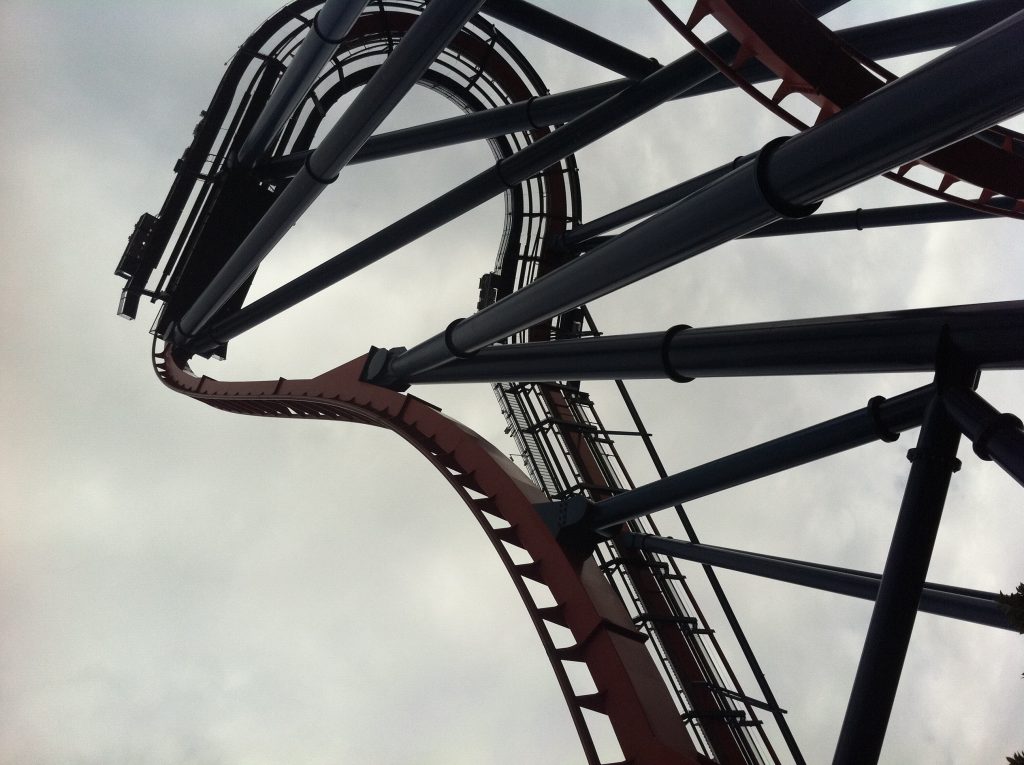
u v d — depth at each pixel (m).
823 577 11.50
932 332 7.80
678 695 17.52
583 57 14.23
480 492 17.67
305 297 20.70
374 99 11.37
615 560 19.19
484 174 15.44
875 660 7.86
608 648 14.53
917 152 5.88
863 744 7.65
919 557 8.02
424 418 19.11
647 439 20.77
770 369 9.09
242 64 25.34
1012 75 4.92
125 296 28.06
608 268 9.11
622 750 13.79
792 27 6.89
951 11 10.31
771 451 10.95
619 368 11.05
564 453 21.48
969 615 10.12
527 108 15.30
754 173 6.95
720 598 16.44
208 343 26.48
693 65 11.39
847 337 8.30
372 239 17.95
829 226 16.39
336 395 21.34
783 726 15.27
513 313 11.45
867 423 9.51
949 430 8.24
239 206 26.28
